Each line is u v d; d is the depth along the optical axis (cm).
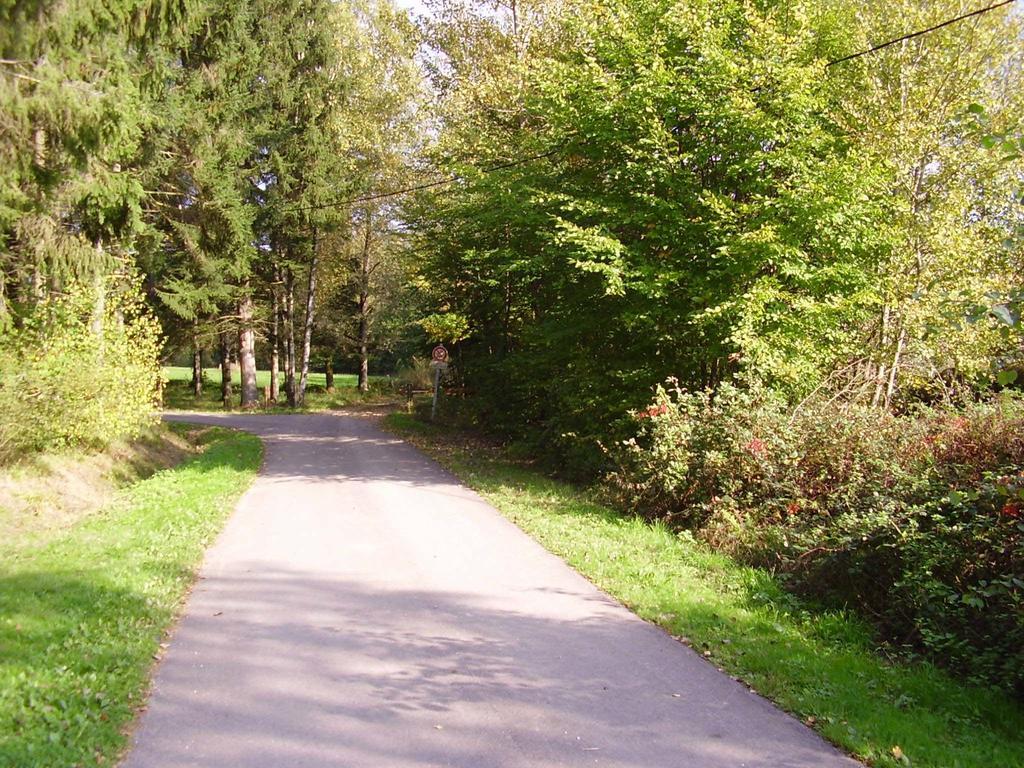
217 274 2816
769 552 905
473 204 1986
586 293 1518
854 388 1259
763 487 1016
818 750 440
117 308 1517
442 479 1558
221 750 415
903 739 454
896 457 864
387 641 602
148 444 1808
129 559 798
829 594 783
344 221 3422
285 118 3189
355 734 440
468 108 2430
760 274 1314
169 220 2603
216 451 1858
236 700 482
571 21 1502
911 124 1412
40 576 700
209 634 607
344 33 3462
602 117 1377
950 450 780
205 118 2519
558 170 1664
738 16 1366
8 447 1191
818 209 1187
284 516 1116
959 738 470
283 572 805
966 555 659
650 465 1148
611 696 510
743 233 1221
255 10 3067
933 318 1285
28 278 1382
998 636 603
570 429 1667
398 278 4103
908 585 679
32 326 1330
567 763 413
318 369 6181
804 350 1257
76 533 930
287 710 470
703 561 909
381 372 6662
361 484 1452
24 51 1056
